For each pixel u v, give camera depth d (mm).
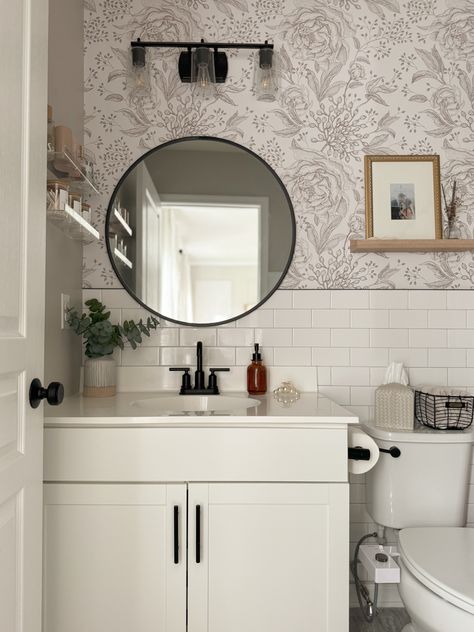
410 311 2043
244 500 1417
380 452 1794
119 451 1403
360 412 2023
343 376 2027
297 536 1423
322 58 2068
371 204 2043
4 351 924
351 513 2000
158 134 2035
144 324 1996
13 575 987
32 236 1082
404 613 1944
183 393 1882
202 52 1903
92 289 1999
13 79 981
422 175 2061
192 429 1413
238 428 1420
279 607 1421
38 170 1123
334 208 2051
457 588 1257
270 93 2035
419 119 2068
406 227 2039
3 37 929
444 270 2055
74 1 1887
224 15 2061
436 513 1774
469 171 2066
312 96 2064
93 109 2020
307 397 1883
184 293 2012
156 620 1401
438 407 1834
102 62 2029
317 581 1424
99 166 2018
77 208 1587
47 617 1384
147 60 2012
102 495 1397
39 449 1122
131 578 1399
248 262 2025
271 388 2018
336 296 2035
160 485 1404
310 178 2051
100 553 1396
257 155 2041
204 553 1411
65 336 1782
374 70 2070
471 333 2045
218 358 2012
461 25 2078
